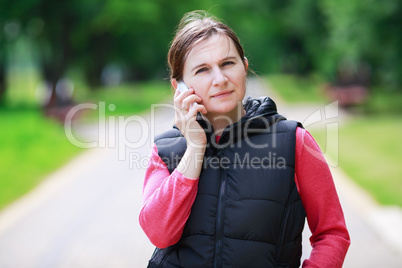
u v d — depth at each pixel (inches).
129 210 473.4
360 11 1369.3
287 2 2967.5
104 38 2272.4
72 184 602.5
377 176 585.6
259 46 3526.1
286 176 123.4
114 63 2790.4
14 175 618.5
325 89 1774.1
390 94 1779.0
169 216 120.8
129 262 342.3
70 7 1828.2
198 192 125.0
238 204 122.0
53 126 1023.0
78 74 2687.0
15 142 810.2
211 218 123.0
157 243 124.4
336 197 127.2
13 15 1769.2
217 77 123.3
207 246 122.3
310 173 125.3
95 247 374.0
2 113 1379.2
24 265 343.0
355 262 334.6
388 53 1422.2
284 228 123.5
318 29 2490.2
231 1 2790.4
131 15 1923.0
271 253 121.2
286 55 3587.6
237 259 120.2
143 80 3376.0
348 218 437.1
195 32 127.2
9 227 435.5
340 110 1422.2
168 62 135.2
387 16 1333.7
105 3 1845.5
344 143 861.8
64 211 481.1
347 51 1466.5
